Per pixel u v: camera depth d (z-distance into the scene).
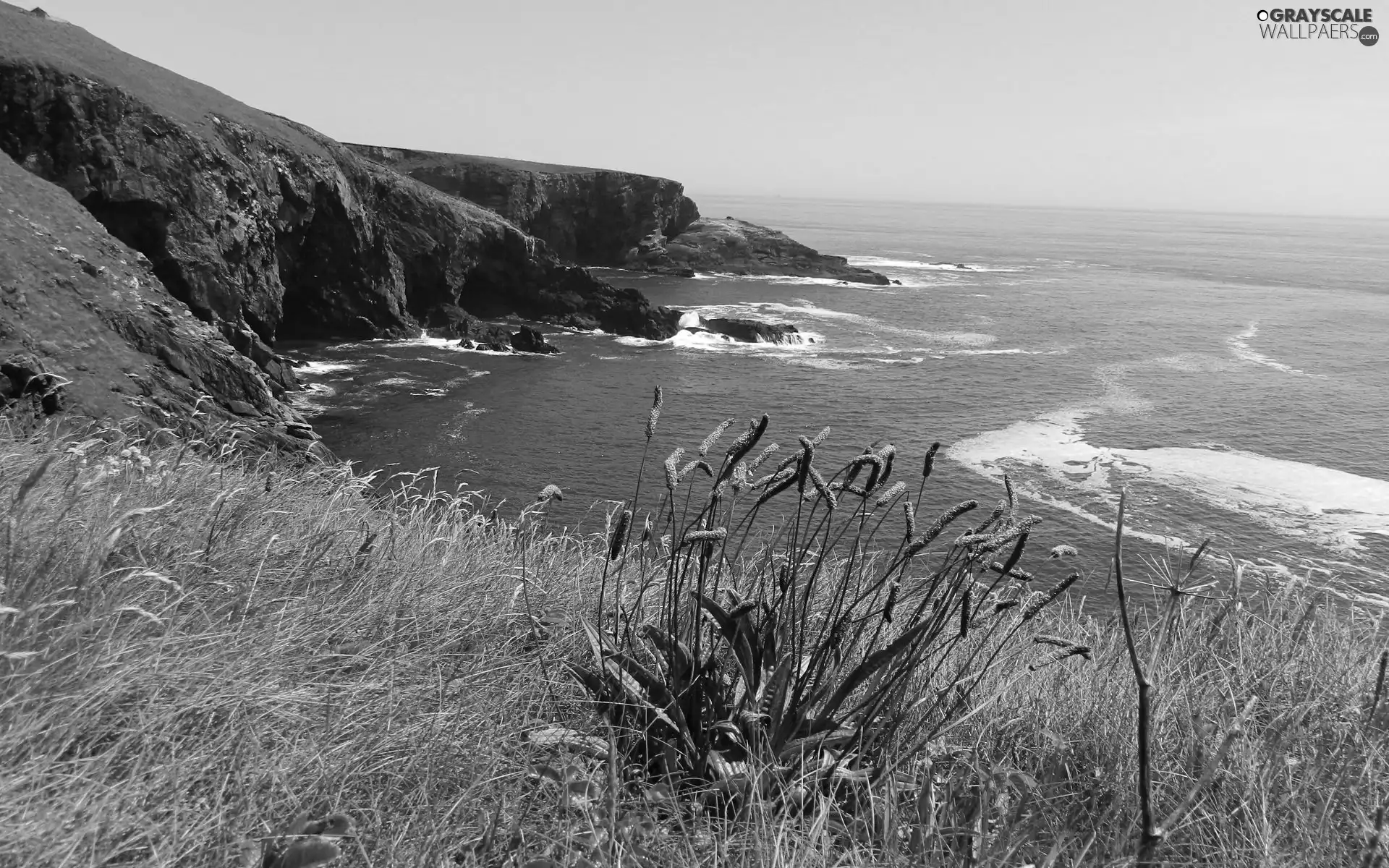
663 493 23.73
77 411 12.86
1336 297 106.12
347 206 50.16
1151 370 54.09
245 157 44.72
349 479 6.43
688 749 3.17
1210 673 4.19
